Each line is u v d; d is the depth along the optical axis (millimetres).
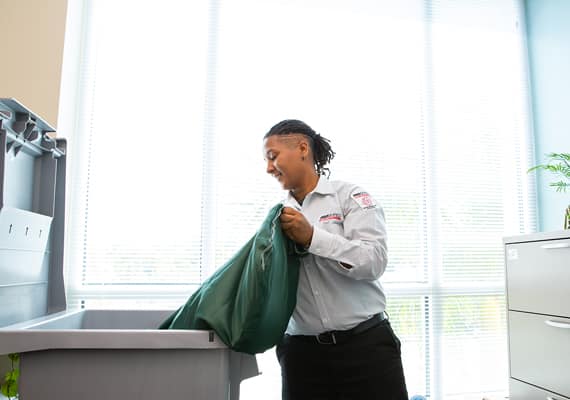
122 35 2230
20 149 1136
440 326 2459
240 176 2281
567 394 1594
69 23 1992
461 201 2566
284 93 2369
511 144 2688
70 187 2076
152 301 2141
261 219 2277
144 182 2180
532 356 1766
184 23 2299
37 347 782
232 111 2303
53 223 1320
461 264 2527
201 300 882
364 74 2482
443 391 2430
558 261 1651
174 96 2252
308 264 1145
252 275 820
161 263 2162
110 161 2154
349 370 1123
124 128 2186
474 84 2662
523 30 2766
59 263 1316
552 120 2570
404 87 2539
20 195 1164
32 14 1895
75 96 2129
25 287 1145
